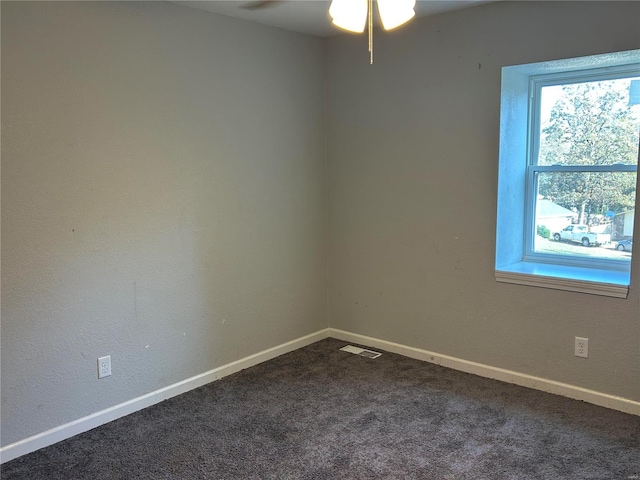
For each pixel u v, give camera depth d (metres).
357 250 3.90
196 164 3.11
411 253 3.59
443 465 2.35
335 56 3.82
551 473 2.28
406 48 3.43
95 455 2.48
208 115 3.14
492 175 3.16
